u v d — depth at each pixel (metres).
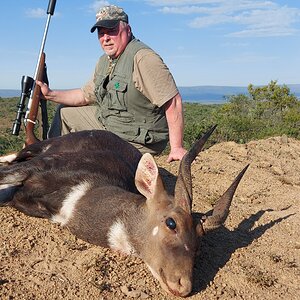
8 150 6.69
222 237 1.96
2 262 1.66
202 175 2.66
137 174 1.69
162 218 1.59
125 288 1.57
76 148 2.14
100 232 1.75
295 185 2.66
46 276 1.60
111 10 2.38
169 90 2.35
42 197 1.91
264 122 6.73
